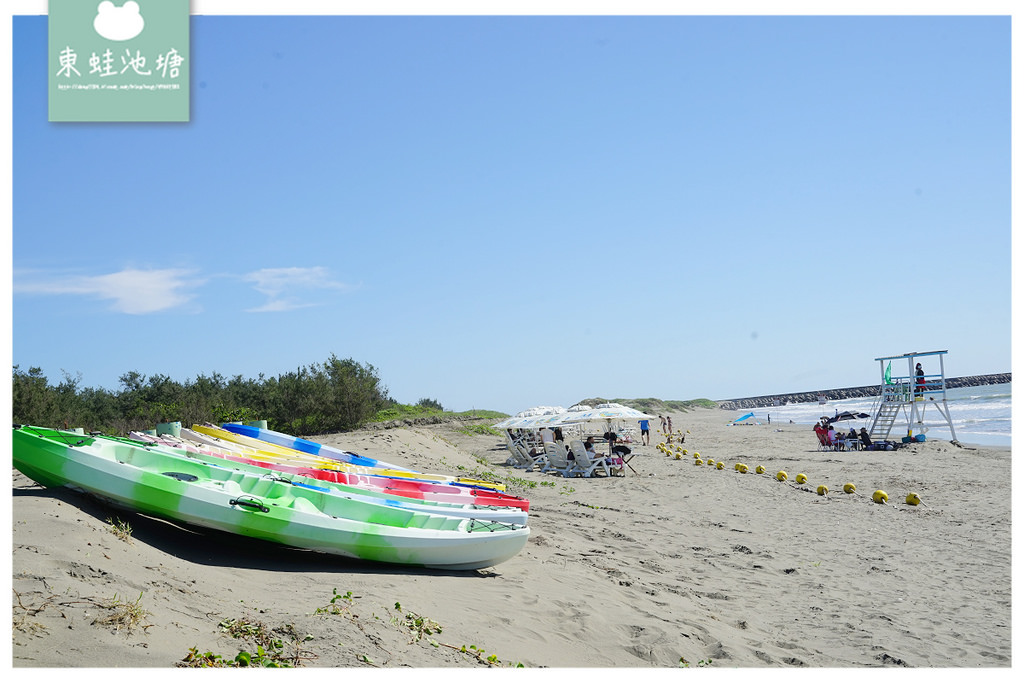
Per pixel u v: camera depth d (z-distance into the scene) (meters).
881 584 9.23
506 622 6.42
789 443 33.44
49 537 5.72
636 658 6.17
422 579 7.39
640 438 41.31
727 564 10.15
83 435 8.23
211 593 5.76
